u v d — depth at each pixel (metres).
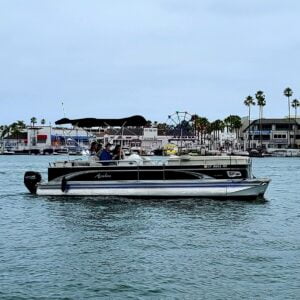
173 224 24.41
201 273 16.02
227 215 27.12
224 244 20.02
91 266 16.77
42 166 104.50
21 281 15.17
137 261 17.38
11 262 17.23
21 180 60.00
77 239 20.94
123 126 34.25
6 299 13.68
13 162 131.38
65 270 16.30
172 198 31.92
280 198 36.97
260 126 186.25
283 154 177.12
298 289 14.54
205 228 23.42
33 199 33.56
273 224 24.72
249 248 19.34
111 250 18.95
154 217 26.28
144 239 20.89
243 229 23.27
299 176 68.88
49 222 25.20
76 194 32.94
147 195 32.06
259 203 31.94
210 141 177.12
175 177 31.84
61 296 13.92
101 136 37.94
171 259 17.66
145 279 15.40
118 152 33.81
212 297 13.91
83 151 37.16
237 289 14.54
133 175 32.22
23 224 24.78
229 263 17.16
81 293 14.16
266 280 15.33
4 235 21.98
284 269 16.44
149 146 111.12
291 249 19.17
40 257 17.92
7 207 30.61
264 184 31.66
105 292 14.25
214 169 31.67
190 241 20.52
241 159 31.67
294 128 189.38
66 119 33.66
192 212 27.92
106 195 32.56
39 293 14.15
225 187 31.64
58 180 33.25
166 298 13.81
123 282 15.09
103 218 26.12
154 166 31.97
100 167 32.59
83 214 27.38
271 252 18.69
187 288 14.61
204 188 31.73
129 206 29.94
